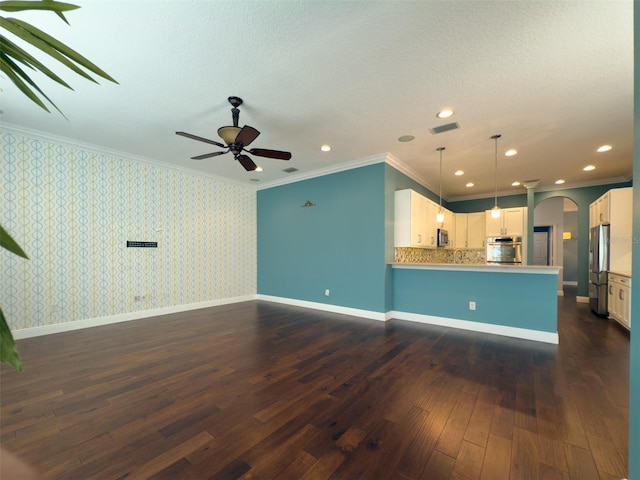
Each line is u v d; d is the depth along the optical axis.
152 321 4.36
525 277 3.61
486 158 4.46
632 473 1.21
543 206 7.92
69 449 1.61
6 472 1.44
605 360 2.87
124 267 4.38
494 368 2.67
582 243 6.06
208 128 3.48
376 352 3.08
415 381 2.42
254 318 4.57
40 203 3.63
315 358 2.91
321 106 2.93
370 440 1.70
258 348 3.20
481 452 1.60
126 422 1.86
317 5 1.77
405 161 4.64
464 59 2.23
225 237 5.78
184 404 2.07
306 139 3.77
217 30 1.96
